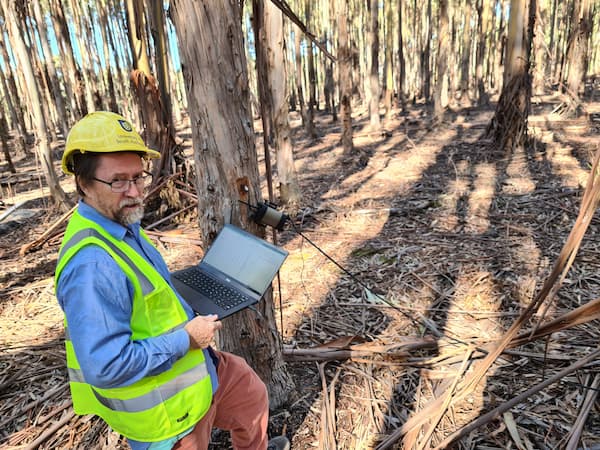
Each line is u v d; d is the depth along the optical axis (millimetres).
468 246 4668
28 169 12953
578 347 2842
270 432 2426
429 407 2414
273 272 1804
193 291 1841
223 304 1750
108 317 1182
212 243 2076
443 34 12625
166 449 1432
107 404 1376
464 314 3453
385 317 3523
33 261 5461
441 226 5352
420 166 8812
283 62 6203
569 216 5129
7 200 8891
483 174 7547
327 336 3320
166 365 1291
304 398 2652
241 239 1952
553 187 6277
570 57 11734
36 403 2744
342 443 2326
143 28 6363
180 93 29594
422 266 4328
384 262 4520
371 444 2297
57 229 6438
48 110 18125
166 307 1374
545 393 2490
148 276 1327
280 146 6434
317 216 6215
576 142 8836
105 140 1229
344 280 4215
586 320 1791
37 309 4145
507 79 8773
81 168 1272
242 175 2086
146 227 6316
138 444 1443
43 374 3078
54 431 2484
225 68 1938
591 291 3496
